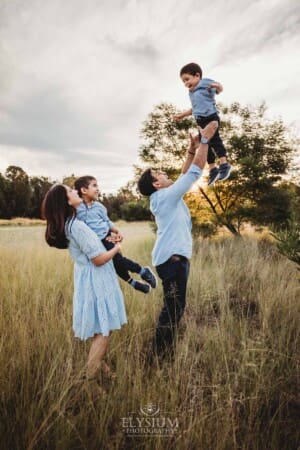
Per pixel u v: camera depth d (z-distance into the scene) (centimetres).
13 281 392
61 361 220
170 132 732
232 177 669
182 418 173
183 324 314
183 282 241
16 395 190
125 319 229
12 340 239
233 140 681
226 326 290
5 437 166
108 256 207
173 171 751
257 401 186
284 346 249
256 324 311
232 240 678
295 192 713
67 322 281
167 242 238
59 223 204
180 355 228
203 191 746
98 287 210
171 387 200
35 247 666
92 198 243
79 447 163
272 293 343
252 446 164
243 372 204
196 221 748
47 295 368
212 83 243
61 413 166
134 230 1516
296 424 181
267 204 683
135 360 239
